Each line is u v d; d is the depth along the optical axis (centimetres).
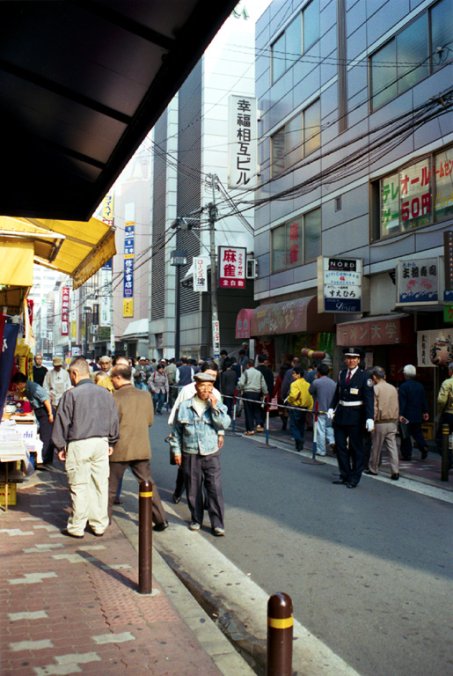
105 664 374
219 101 3319
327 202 1931
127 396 699
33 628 422
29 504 779
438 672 394
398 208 1595
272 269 2345
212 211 2305
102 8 352
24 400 938
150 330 4372
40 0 330
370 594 521
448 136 1406
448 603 504
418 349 1450
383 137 1514
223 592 527
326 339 1961
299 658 410
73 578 520
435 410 1455
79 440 640
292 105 2166
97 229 953
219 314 3262
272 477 1005
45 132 513
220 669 381
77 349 6234
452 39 1395
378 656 414
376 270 1670
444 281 1245
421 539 675
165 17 352
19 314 1141
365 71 1727
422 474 1056
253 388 1573
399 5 1578
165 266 3934
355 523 735
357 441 937
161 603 471
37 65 423
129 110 459
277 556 617
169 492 906
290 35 2189
